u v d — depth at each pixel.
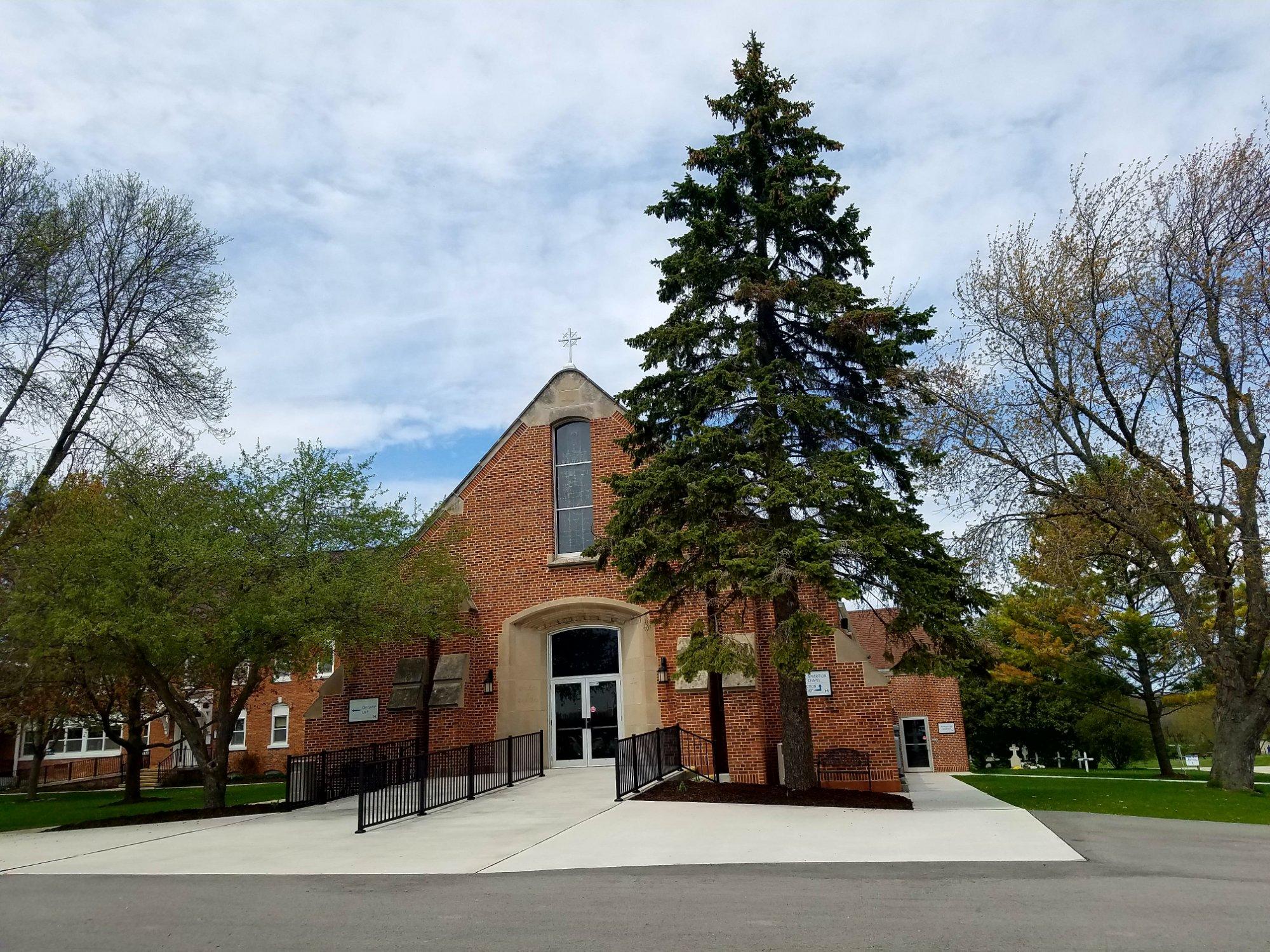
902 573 14.83
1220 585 19.11
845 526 14.83
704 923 7.08
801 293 16.02
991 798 17.48
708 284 16.62
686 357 16.77
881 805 14.80
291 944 6.93
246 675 22.98
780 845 10.96
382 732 21.75
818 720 19.14
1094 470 18.84
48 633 17.05
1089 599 26.88
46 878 10.60
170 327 21.75
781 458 15.28
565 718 21.92
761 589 14.01
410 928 7.29
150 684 18.77
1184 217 18.50
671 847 11.02
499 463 23.38
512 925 7.25
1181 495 18.78
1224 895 7.84
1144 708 37.78
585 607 21.69
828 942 6.43
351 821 15.08
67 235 19.53
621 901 8.01
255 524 17.53
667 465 15.91
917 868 9.34
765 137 17.34
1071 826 12.92
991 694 41.50
